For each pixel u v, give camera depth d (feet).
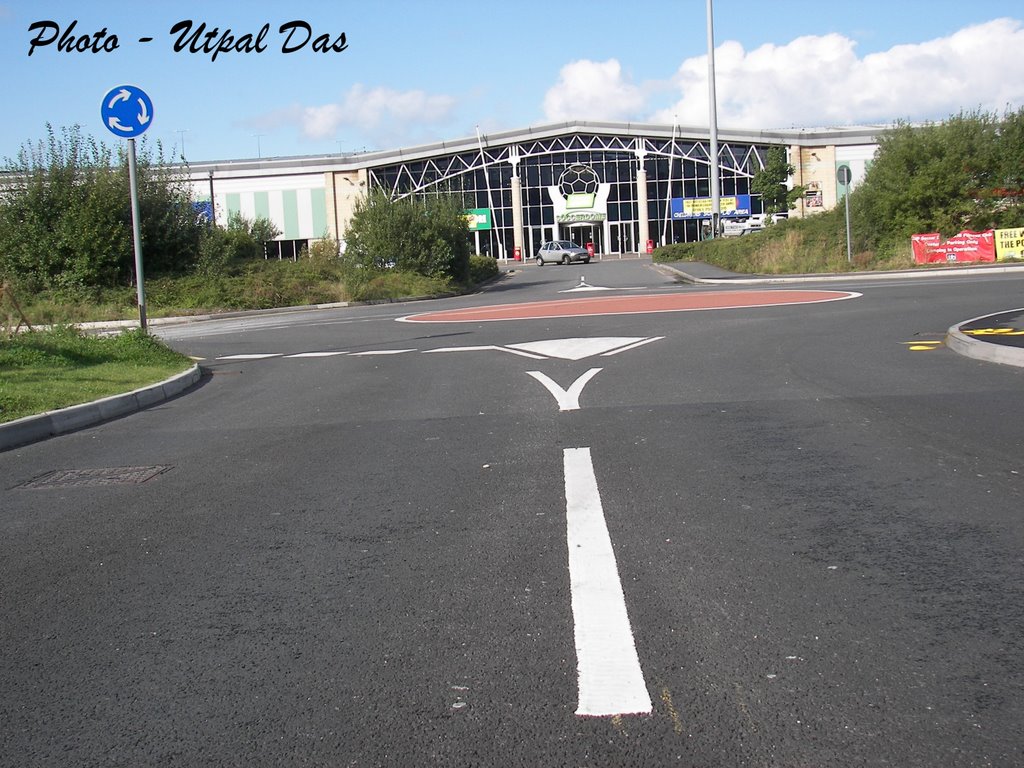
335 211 236.63
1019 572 14.87
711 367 39.01
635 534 17.54
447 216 130.72
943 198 107.34
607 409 30.55
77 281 106.63
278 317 95.40
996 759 9.74
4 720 11.50
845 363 38.40
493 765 9.98
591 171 244.42
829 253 113.39
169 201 114.73
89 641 13.85
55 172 108.68
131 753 10.59
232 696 11.85
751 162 239.50
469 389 36.45
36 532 19.75
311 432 29.58
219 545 18.19
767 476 21.35
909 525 17.42
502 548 17.08
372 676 12.21
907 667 11.81
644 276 131.95
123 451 28.35
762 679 11.62
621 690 11.46
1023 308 55.42
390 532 18.42
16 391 36.19
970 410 27.73
